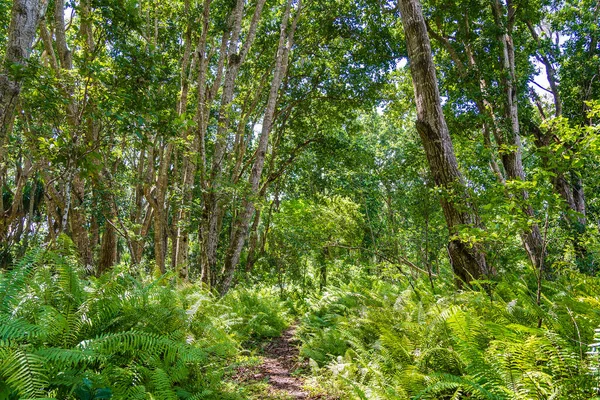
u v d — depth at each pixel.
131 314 3.68
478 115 10.78
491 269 6.15
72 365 2.74
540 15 12.35
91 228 10.64
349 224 8.62
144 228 12.45
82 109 5.65
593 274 8.07
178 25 11.28
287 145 19.09
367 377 4.09
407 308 5.60
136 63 6.02
